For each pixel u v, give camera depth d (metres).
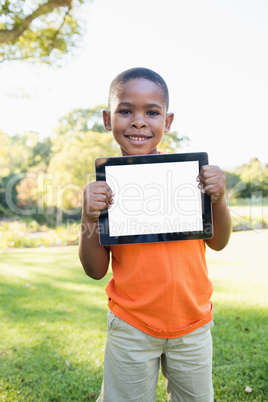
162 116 1.45
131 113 1.42
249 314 3.58
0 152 22.50
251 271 5.74
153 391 1.49
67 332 3.24
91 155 15.49
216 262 6.58
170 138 16.61
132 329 1.41
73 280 5.49
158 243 1.40
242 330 3.16
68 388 2.31
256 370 2.45
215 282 5.02
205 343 1.46
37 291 4.82
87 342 3.01
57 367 2.60
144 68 1.48
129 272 1.42
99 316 3.69
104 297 4.46
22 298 4.47
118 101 1.42
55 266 6.75
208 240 1.59
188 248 1.43
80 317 3.67
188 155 1.35
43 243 10.92
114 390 1.46
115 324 1.44
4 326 3.45
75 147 15.95
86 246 1.45
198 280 1.46
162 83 1.47
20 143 23.88
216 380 2.34
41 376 2.47
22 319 3.65
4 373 2.52
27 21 5.16
